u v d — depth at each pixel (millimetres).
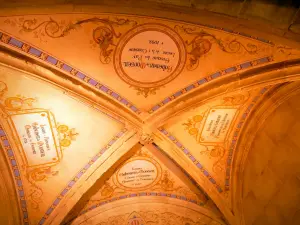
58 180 7820
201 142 7906
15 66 5723
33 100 6582
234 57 6172
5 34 5344
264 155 7883
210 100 6809
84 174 7801
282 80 6090
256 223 7859
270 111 7586
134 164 8211
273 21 3631
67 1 4543
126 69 6395
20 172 7531
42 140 7254
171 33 5879
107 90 6652
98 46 5930
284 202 7242
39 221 7945
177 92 6840
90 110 6887
